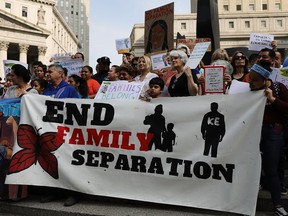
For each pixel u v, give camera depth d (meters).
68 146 4.44
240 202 3.73
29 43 51.88
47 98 4.59
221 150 3.88
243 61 5.14
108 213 3.92
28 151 4.47
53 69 4.96
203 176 3.92
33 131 4.55
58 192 4.61
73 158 4.39
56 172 4.39
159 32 7.05
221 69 4.11
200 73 6.63
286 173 4.89
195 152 3.99
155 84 4.50
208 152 3.93
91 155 4.36
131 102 4.35
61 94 4.77
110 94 4.78
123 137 4.29
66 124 4.50
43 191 4.85
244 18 59.72
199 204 3.88
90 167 4.33
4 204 4.41
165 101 4.21
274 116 3.77
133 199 4.12
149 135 4.20
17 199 4.48
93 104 4.46
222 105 3.95
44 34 53.41
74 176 4.32
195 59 4.46
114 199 4.40
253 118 3.77
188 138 4.04
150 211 3.99
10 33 49.34
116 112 4.36
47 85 5.73
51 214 4.10
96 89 6.61
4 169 4.55
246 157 3.76
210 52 8.26
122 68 5.49
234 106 3.90
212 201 3.85
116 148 4.29
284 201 3.99
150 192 4.10
